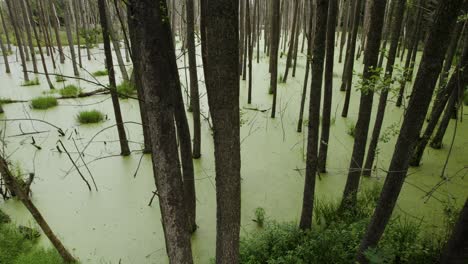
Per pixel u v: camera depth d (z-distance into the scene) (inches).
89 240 181.2
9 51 747.4
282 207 203.9
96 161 262.8
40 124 335.0
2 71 583.8
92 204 211.5
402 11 182.4
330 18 167.3
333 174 237.5
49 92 436.8
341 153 266.1
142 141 295.1
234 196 91.7
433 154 256.2
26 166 254.7
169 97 87.7
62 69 605.9
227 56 75.6
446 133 288.7
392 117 326.0
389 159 250.8
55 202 213.3
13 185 125.4
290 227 166.9
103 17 211.6
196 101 240.1
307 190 157.5
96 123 337.7
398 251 139.9
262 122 331.0
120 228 190.1
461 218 102.7
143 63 82.7
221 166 87.4
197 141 257.1
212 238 181.3
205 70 129.8
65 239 181.5
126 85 421.4
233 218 94.8
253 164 253.8
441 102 211.2
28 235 179.2
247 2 335.9
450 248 108.0
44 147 285.4
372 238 120.1
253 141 290.8
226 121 82.0
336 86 433.4
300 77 483.2
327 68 188.5
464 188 212.8
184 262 107.6
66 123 337.7
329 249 145.9
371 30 158.6
